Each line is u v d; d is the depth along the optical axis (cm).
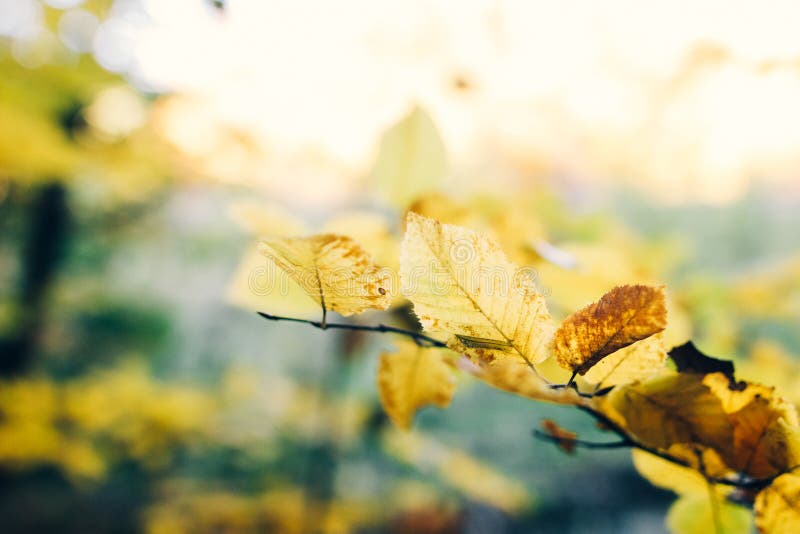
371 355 204
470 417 423
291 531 174
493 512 333
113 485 264
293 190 114
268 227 44
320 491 191
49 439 163
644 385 33
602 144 112
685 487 36
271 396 234
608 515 393
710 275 95
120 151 204
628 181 128
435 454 140
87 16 183
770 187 143
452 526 192
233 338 518
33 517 240
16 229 331
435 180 47
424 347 35
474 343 31
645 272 58
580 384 34
